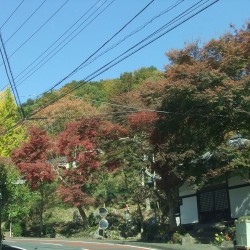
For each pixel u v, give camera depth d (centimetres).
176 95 2227
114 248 2312
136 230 3322
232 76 2106
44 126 4928
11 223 3962
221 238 2212
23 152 3419
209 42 2144
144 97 2534
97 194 3844
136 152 2914
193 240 2389
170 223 2709
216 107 2070
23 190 3319
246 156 2267
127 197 3812
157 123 2536
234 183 2684
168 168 2597
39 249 2300
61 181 3447
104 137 3062
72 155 3328
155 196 3259
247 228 1602
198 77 2106
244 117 2148
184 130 2464
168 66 2312
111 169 3117
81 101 5112
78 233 3566
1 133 3534
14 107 4384
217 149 2344
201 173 2373
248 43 2058
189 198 3005
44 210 4103
